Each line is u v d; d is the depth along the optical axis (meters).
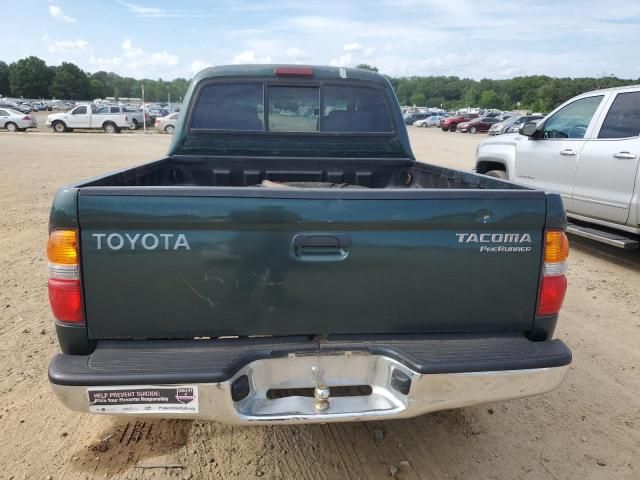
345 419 2.01
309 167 4.01
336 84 3.93
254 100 3.90
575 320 4.41
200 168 3.93
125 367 1.91
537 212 2.08
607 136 5.63
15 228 7.17
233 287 2.01
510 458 2.62
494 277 2.12
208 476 2.45
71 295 1.96
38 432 2.74
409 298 2.09
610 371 3.55
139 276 1.97
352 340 2.10
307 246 2.02
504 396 2.06
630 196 5.28
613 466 2.57
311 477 2.46
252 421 1.96
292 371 2.07
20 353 3.58
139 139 26.31
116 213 1.91
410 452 2.65
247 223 1.96
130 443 2.68
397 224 2.02
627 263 6.06
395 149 4.09
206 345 2.04
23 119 30.03
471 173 2.98
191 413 1.94
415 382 1.99
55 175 12.56
